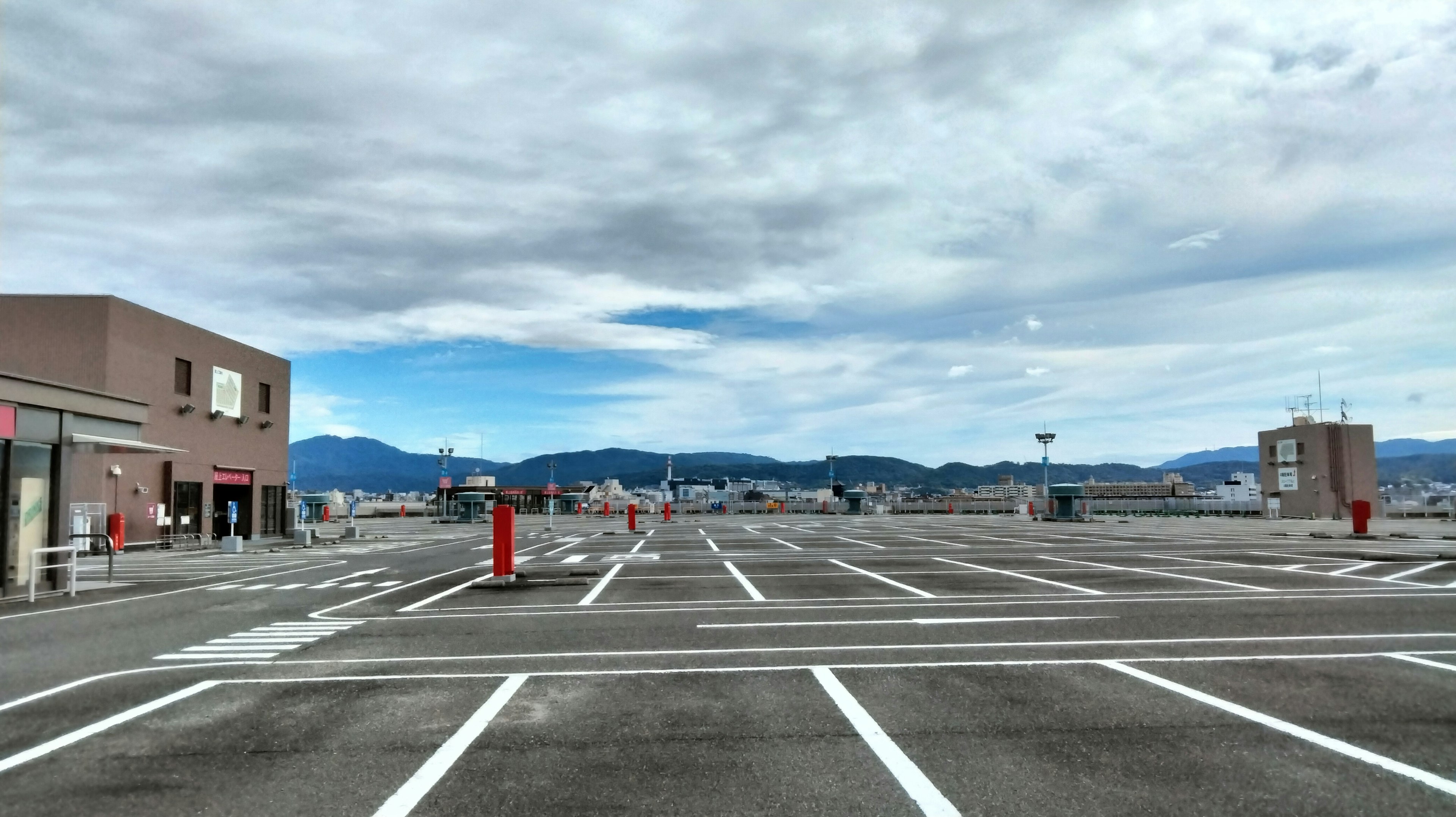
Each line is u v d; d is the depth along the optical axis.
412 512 94.25
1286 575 16.94
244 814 4.55
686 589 15.24
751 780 5.02
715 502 96.50
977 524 49.56
